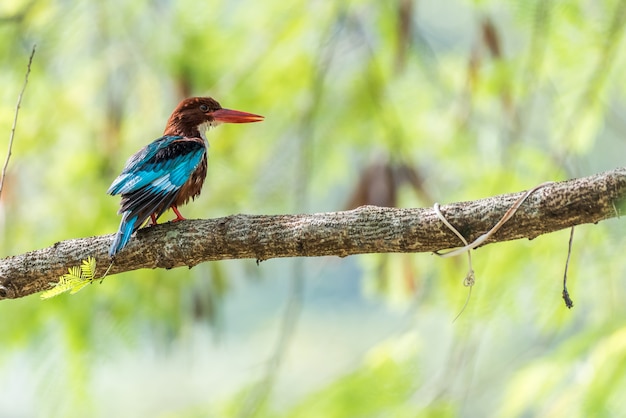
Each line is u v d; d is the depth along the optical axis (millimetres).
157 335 10586
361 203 10727
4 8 11039
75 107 11141
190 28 11367
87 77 11312
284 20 11594
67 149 11062
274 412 9445
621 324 7598
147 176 8789
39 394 9883
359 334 21281
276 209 11438
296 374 17312
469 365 8820
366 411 8648
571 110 10328
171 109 11617
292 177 11672
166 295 10555
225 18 11703
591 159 15047
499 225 6703
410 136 11930
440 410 8547
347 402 8703
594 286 9086
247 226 7266
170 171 8938
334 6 11570
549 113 11211
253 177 11562
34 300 9961
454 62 12250
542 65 10570
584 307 9164
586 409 6992
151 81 11492
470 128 11797
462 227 6801
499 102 11594
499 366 9391
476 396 8633
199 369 20422
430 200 11156
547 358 7816
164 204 8945
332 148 11945
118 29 11469
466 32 13875
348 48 11906
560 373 7570
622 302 8930
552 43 10375
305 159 11250
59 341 9961
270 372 9680
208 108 10812
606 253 9055
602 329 7730
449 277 9789
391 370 8828
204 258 7453
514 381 7848
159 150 9039
